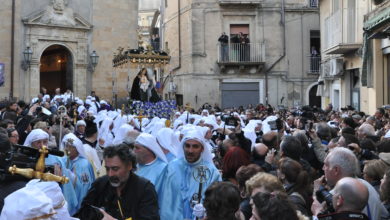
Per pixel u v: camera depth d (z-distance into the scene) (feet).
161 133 20.86
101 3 85.35
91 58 82.17
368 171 17.53
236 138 22.93
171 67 111.86
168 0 116.78
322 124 29.04
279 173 16.17
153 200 13.98
